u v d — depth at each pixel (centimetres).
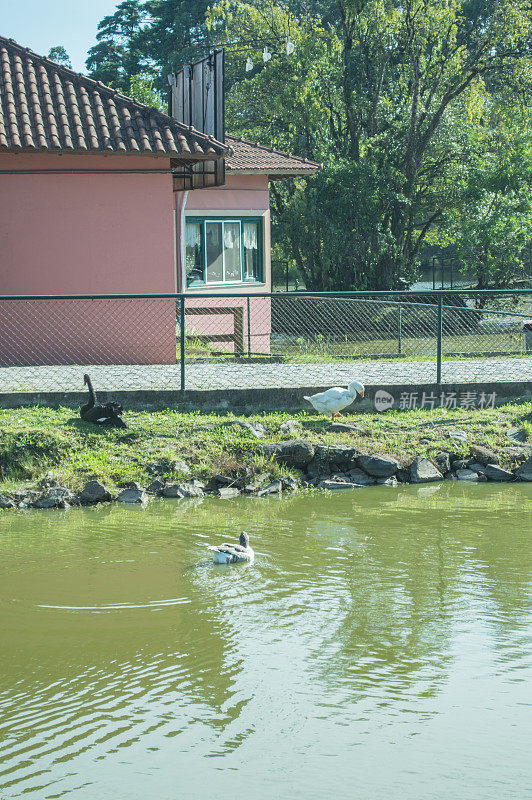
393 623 684
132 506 1064
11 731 521
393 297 4034
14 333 1675
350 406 1368
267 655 625
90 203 1711
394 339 2950
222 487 1141
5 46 1805
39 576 790
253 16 4300
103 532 942
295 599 735
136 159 1723
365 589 760
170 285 1762
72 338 1703
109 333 1720
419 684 582
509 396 1414
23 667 604
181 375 1323
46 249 1697
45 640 647
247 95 4403
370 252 4119
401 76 4222
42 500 1059
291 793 460
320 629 671
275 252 4938
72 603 720
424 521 991
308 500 1095
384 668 606
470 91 4188
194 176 2069
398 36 4100
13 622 680
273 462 1184
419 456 1219
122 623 680
